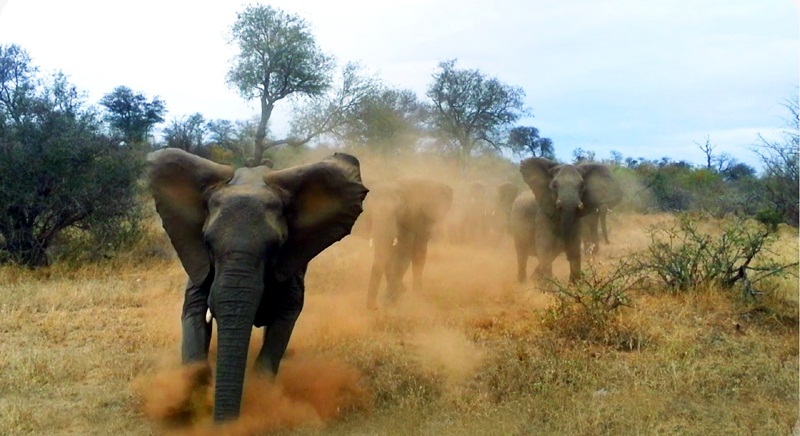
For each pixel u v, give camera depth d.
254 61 30.62
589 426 5.59
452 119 37.66
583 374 6.83
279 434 5.51
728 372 6.95
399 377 6.77
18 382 6.56
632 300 9.49
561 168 12.05
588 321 8.48
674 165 41.16
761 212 19.06
